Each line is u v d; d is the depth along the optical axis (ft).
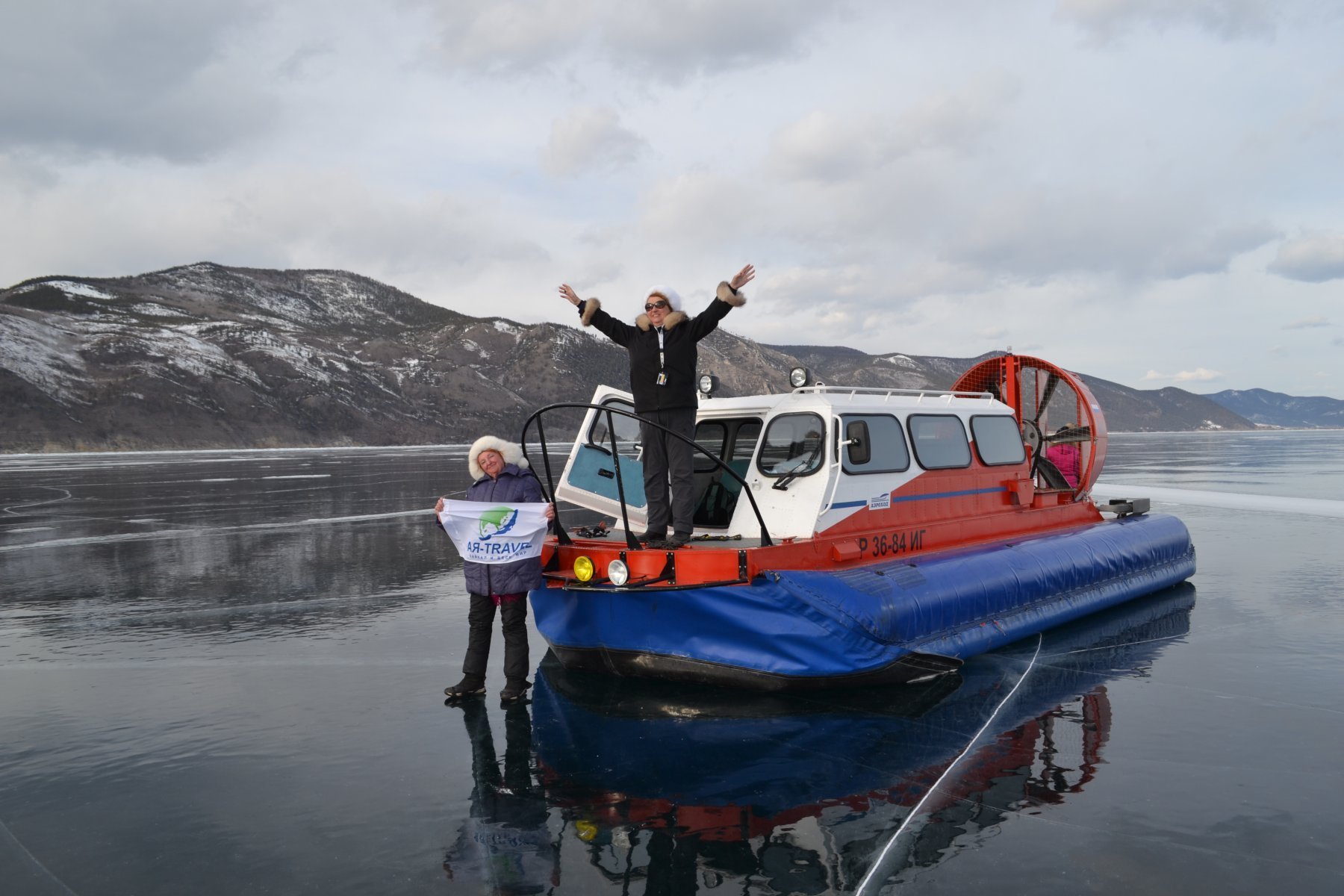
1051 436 29.58
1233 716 15.64
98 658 20.94
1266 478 82.84
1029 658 20.13
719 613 16.69
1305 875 9.83
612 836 11.08
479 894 9.66
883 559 19.85
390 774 13.47
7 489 83.10
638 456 20.80
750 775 13.14
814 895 9.47
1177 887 9.57
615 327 18.13
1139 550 26.48
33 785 13.19
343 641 22.59
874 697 17.26
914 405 22.31
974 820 11.39
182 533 45.47
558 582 18.04
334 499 67.31
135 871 10.39
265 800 12.46
